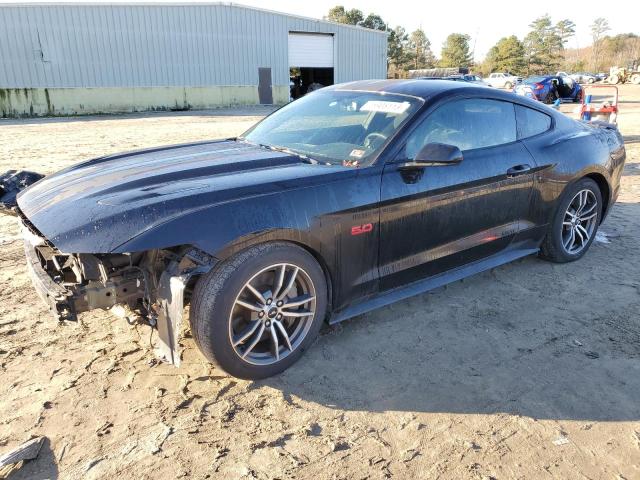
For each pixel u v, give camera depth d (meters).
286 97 32.09
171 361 2.46
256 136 3.91
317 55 32.66
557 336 3.32
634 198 6.82
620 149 4.83
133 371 2.86
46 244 2.87
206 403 2.62
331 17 95.94
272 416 2.54
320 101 4.00
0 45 23.45
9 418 2.47
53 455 2.26
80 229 2.37
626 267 4.47
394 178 3.09
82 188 2.81
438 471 2.21
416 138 3.26
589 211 4.54
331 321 3.10
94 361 2.95
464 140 3.56
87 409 2.55
